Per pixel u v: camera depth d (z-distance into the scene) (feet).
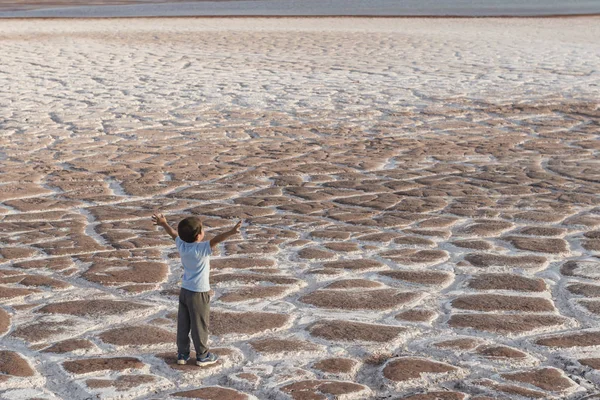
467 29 114.21
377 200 30.68
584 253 23.65
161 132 46.37
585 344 17.03
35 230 26.89
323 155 39.96
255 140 44.11
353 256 23.68
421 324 18.31
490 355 16.47
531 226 26.66
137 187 33.30
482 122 49.39
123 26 119.34
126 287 21.12
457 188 32.58
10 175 35.65
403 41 96.48
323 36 102.58
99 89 61.98
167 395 14.82
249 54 83.87
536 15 141.38
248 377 15.55
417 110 53.31
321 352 16.78
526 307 19.29
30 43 95.04
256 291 20.61
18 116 51.16
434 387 15.08
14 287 21.06
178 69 72.79
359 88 61.93
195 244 15.79
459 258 23.34
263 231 26.55
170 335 17.78
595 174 34.94
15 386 15.15
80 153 40.63
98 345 17.21
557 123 48.65
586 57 80.79
